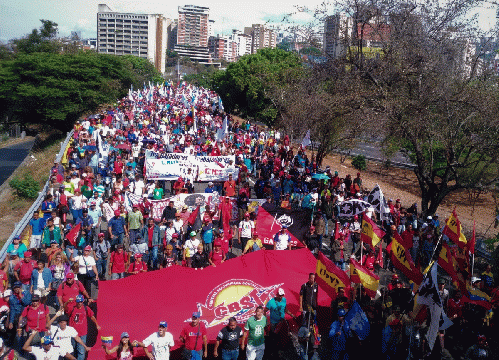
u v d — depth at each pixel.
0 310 11.12
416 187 34.91
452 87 21.28
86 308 10.66
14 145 50.97
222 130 31.69
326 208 19.78
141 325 11.07
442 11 24.02
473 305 12.62
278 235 16.06
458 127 20.92
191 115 42.53
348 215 17.34
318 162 30.16
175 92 73.19
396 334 10.74
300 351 10.86
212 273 12.78
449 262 12.17
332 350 10.78
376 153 46.25
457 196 32.94
